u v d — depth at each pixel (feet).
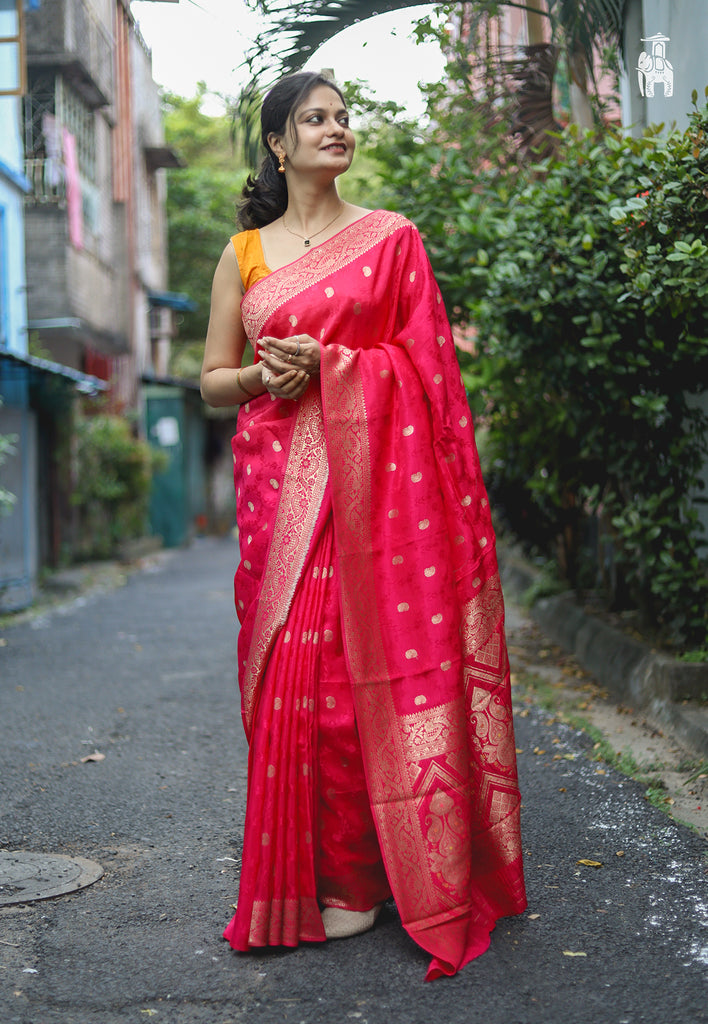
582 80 19.33
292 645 9.06
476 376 23.93
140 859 11.64
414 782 8.88
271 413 9.50
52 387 43.16
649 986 8.41
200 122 85.66
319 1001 8.26
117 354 60.08
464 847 8.87
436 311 9.49
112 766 15.55
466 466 9.44
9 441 33.65
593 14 17.40
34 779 14.90
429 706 8.97
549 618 25.20
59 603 38.52
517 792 9.52
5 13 37.88
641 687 17.67
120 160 59.57
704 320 15.71
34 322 46.39
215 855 11.71
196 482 86.28
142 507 59.06
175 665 24.43
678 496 17.44
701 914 9.78
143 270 66.80
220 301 10.00
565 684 19.80
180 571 51.88
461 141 22.48
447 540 9.29
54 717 18.95
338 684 9.04
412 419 9.21
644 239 15.08
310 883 9.11
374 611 9.05
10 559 36.88
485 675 9.37
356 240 9.49
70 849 12.03
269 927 9.04
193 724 18.21
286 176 9.80
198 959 9.07
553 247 16.69
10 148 38.73
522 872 9.58
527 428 22.74
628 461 18.06
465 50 19.29
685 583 17.22
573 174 16.57
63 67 45.98
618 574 22.45
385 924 9.59
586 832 12.09
